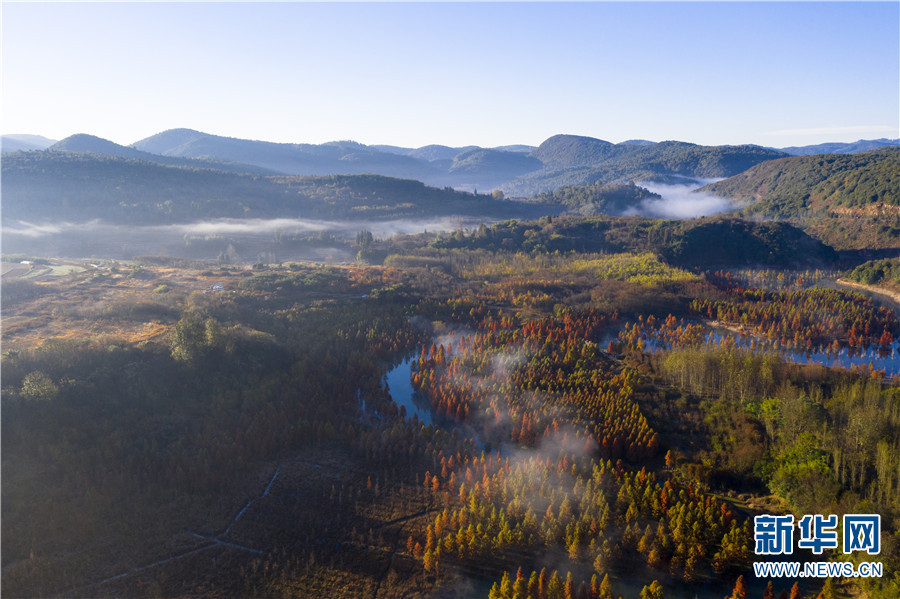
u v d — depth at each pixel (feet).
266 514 476.54
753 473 534.37
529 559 442.09
